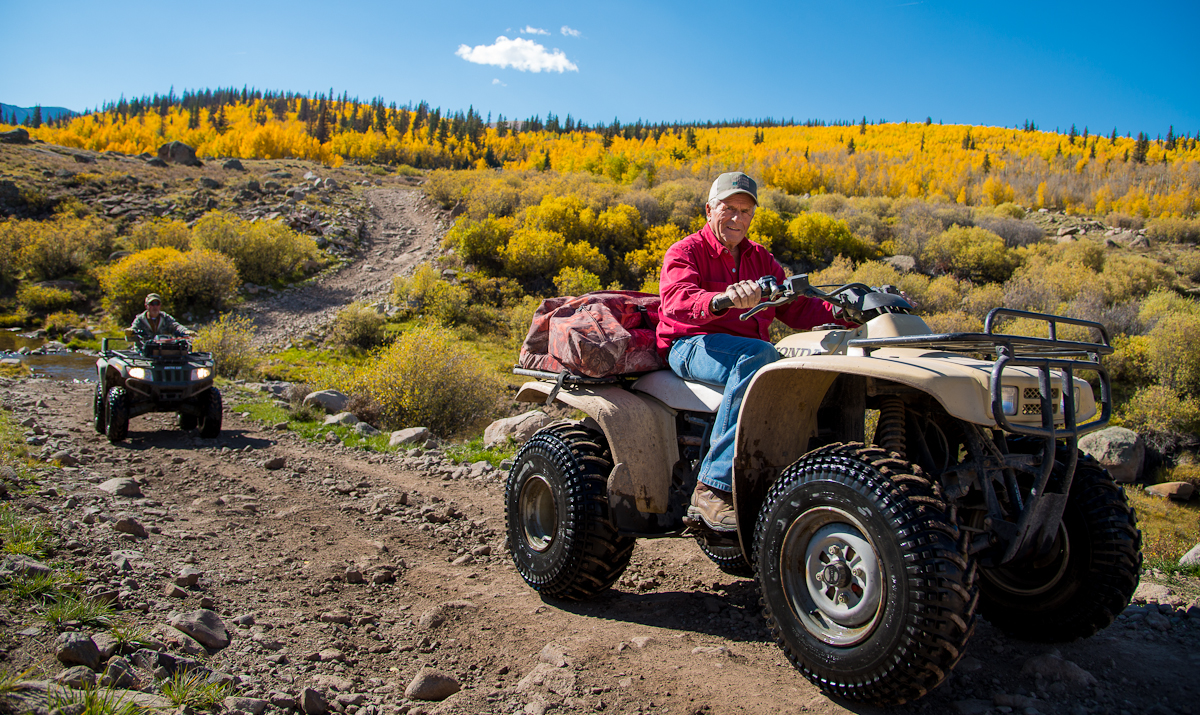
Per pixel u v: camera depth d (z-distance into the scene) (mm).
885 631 2086
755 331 3336
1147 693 2412
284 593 3246
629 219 42625
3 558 2941
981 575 3004
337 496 5793
